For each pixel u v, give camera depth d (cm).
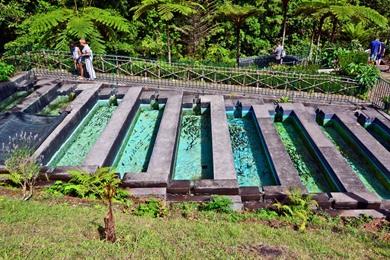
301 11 1644
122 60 1500
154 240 529
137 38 1952
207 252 505
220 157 933
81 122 1173
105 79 1444
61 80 1420
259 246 541
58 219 582
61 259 448
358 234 639
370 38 1969
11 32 1873
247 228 620
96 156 913
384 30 1950
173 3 1534
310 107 1294
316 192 873
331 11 1475
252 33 2109
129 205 714
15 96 1304
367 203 754
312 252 540
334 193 786
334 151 983
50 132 1006
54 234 521
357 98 1328
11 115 1062
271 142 1030
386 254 558
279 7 2062
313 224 675
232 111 1297
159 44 1914
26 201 665
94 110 1300
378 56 1753
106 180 751
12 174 726
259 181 923
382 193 883
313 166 994
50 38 1578
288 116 1246
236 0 2031
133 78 1462
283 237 591
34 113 1204
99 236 532
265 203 764
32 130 999
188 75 1455
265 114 1209
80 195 736
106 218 514
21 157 737
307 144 1092
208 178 927
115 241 512
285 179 847
